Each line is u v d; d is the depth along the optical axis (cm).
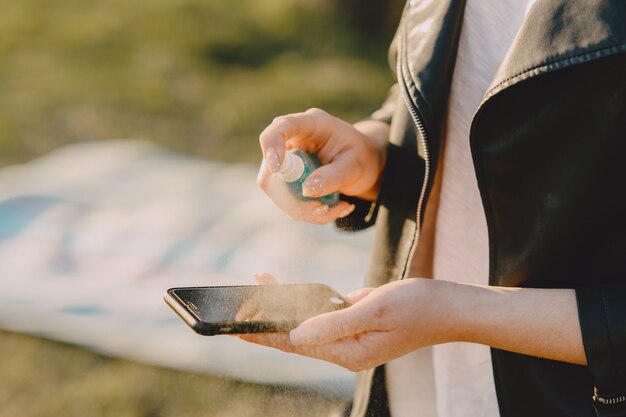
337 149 140
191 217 356
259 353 272
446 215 138
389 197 143
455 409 140
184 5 645
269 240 335
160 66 560
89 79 532
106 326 289
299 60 604
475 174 124
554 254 117
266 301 126
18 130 454
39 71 539
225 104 517
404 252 138
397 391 148
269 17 643
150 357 277
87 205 366
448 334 115
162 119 488
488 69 129
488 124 117
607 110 107
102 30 606
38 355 279
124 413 256
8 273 315
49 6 642
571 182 112
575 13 106
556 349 111
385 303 112
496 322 112
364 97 556
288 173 132
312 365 260
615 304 108
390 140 144
